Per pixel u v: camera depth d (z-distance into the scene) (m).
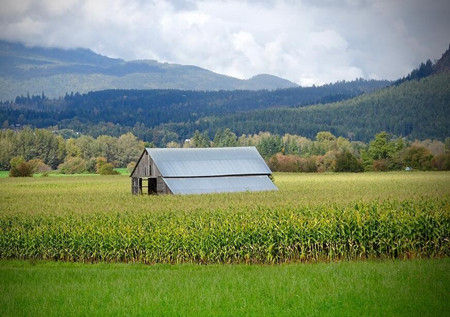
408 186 93.88
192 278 29.77
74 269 34.00
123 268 34.78
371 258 36.03
